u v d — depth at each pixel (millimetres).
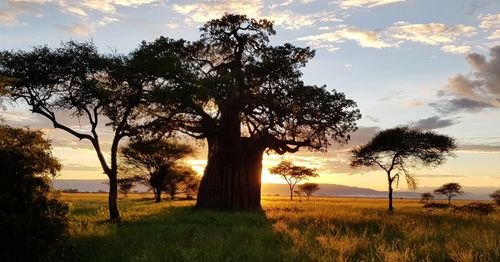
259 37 36250
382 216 22109
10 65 20844
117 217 21422
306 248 10336
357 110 33688
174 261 9422
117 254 10219
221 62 37625
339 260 8914
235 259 9414
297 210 29891
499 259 8773
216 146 36312
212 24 35781
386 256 8852
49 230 9508
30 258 9211
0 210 8773
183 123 30938
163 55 24406
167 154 60094
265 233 13773
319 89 33094
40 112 21844
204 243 11648
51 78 21812
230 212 30578
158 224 19719
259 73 33938
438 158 38125
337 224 17297
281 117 33844
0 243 8750
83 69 21484
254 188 36125
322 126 34250
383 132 38344
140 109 25422
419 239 12000
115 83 22672
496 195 67062
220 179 35312
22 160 9844
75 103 21891
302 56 35469
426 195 83062
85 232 13492
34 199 9719
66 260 9875
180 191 79875
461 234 12398
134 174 64312
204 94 25734
